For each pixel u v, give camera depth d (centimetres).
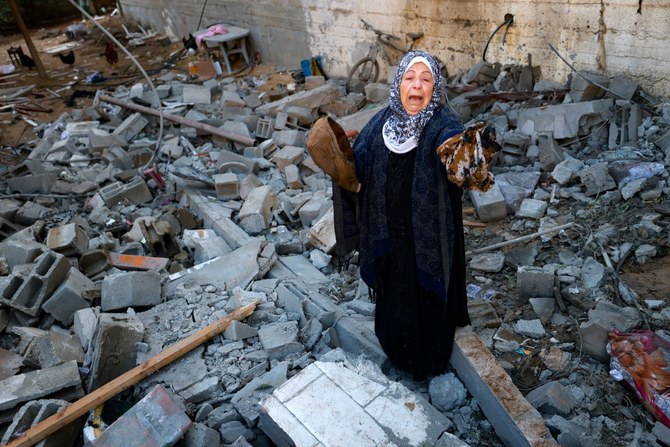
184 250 480
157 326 344
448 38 741
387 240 270
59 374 297
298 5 941
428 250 260
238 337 325
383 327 296
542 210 463
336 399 260
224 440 268
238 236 465
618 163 480
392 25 809
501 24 662
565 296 362
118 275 376
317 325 333
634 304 349
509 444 267
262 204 498
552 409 279
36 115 938
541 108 558
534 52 644
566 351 325
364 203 273
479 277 398
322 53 946
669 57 537
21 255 418
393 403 258
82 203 584
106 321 313
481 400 283
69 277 381
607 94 566
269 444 275
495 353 326
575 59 607
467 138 218
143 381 300
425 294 274
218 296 374
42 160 696
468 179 224
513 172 525
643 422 276
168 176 614
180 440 253
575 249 411
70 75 1170
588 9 579
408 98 241
